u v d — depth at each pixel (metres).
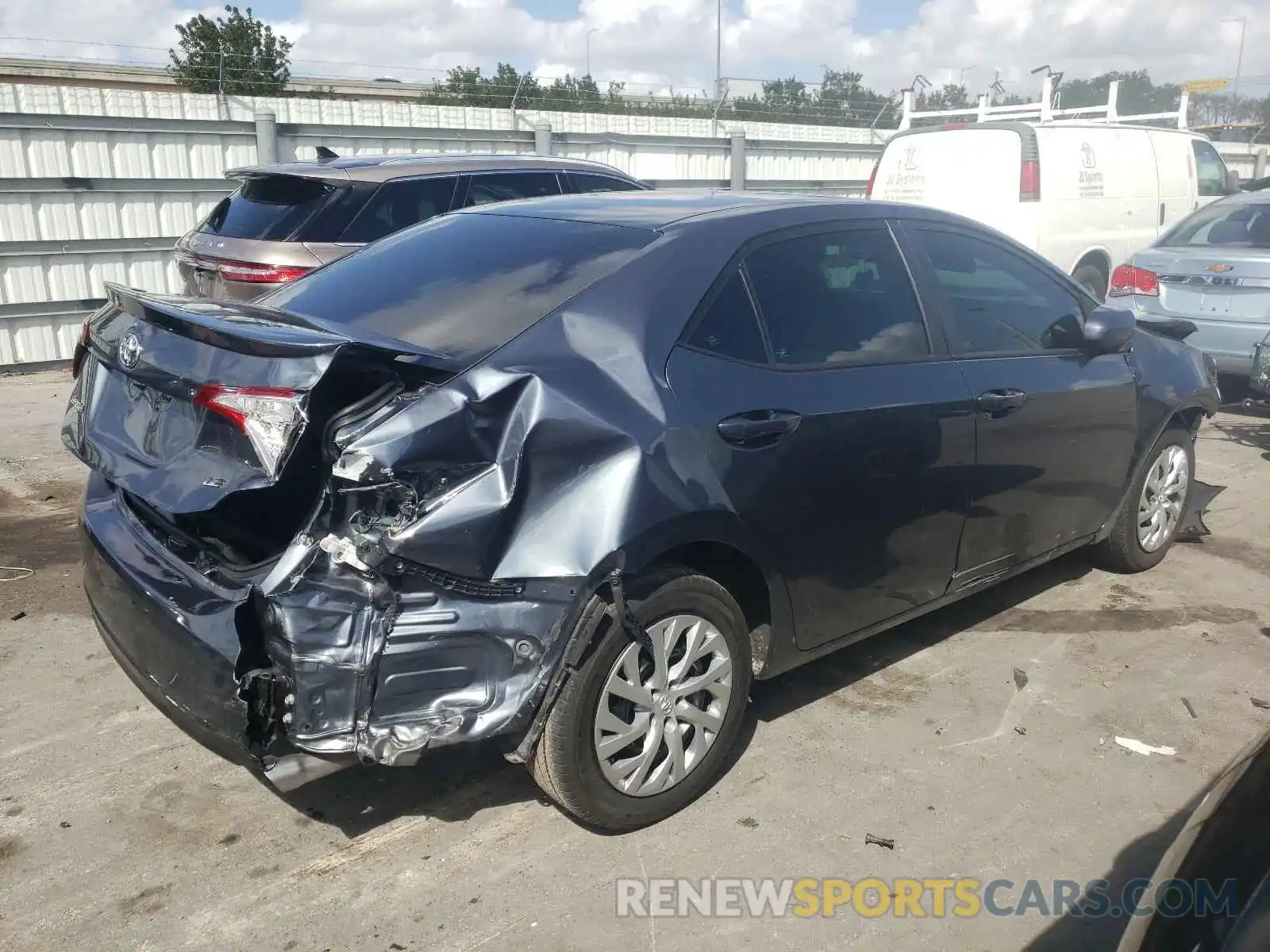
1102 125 11.43
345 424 2.71
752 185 14.90
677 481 3.02
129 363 3.06
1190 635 4.66
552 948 2.78
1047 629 4.69
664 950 2.78
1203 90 23.50
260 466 2.68
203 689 2.79
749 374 3.31
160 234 10.84
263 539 2.97
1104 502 4.85
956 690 4.14
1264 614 4.88
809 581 3.52
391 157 7.89
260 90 13.51
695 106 17.83
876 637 4.59
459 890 2.99
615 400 2.98
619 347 3.09
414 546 2.67
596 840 3.21
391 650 2.72
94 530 3.30
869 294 3.81
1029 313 4.46
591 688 2.98
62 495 6.39
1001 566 4.34
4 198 9.92
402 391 2.79
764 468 3.26
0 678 4.12
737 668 3.38
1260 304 7.94
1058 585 5.18
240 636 2.73
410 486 2.71
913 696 4.09
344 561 2.70
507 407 2.83
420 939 2.80
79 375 3.52
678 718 3.24
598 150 13.38
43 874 3.02
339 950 2.76
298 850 3.15
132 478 2.95
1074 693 4.13
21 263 10.06
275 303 3.79
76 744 3.68
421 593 2.77
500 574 2.79
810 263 3.66
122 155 10.48
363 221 7.33
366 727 2.72
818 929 2.86
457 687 2.81
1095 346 4.48
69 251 10.30
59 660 4.28
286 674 2.70
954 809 3.38
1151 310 8.51
